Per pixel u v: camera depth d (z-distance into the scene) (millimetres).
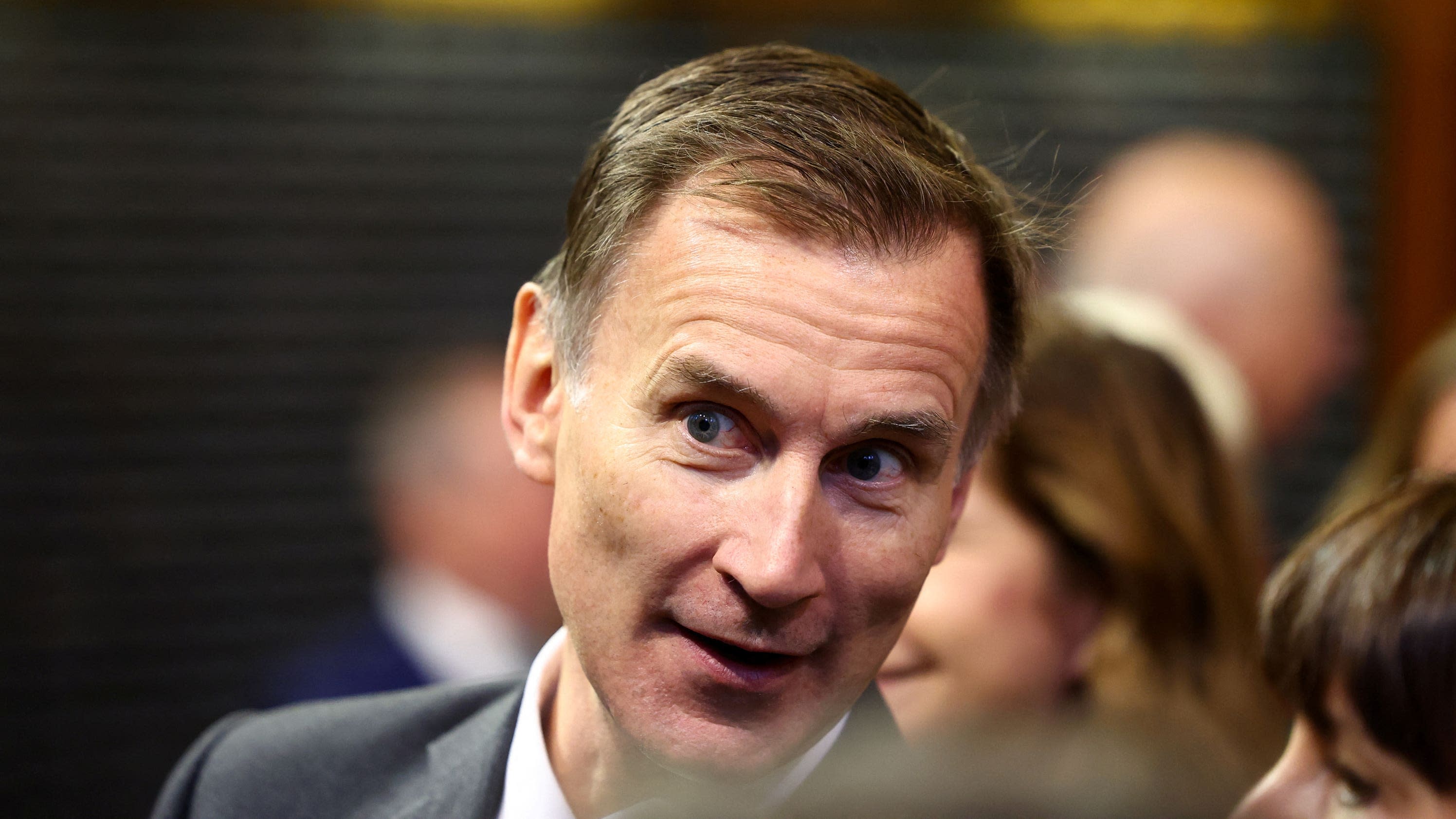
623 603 1587
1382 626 1741
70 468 6660
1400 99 7359
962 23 7180
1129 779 1163
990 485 2469
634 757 1782
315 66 6883
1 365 6605
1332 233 7289
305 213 6883
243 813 2115
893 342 1520
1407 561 1774
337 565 6859
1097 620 2455
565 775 1903
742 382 1493
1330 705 1803
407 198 6961
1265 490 7039
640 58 7098
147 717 6660
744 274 1512
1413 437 3611
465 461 4938
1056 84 7195
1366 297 7359
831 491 1575
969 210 1623
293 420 6852
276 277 6859
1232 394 3004
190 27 6781
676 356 1522
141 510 6715
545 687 2002
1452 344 3617
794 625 1541
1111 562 2438
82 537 6648
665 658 1580
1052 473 2467
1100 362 2607
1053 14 7223
